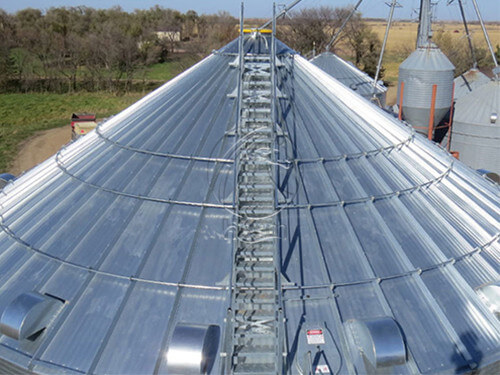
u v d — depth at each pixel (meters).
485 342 15.59
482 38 156.00
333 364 14.59
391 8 43.00
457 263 17.34
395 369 14.45
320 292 15.95
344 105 21.67
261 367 14.42
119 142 21.12
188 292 15.95
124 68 109.25
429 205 18.83
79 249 17.44
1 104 89.94
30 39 118.12
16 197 21.47
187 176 18.69
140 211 18.03
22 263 17.86
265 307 15.57
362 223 17.62
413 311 15.79
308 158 18.97
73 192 19.81
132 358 14.76
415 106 38.81
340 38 132.75
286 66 22.55
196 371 13.48
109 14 178.38
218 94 21.31
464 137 40.03
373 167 19.45
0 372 15.58
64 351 15.12
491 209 20.06
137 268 16.45
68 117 82.88
